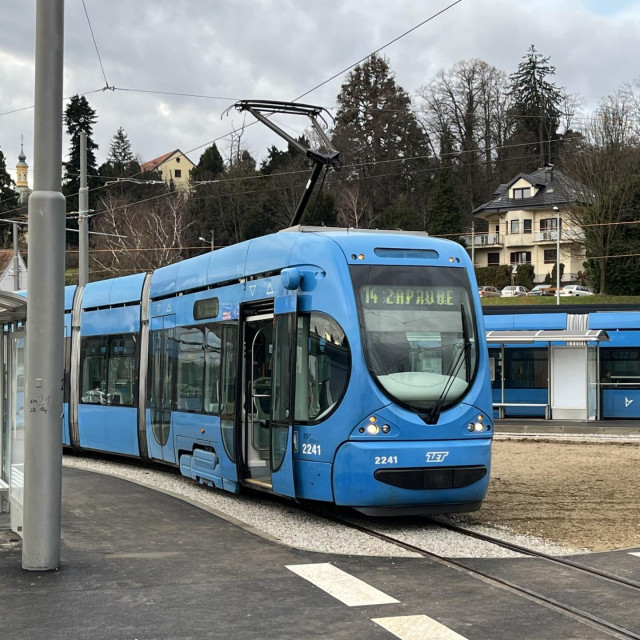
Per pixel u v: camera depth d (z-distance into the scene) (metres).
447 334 11.37
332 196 81.75
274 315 12.05
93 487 14.09
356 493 10.65
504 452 20.83
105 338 18.33
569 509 12.53
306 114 17.94
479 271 85.69
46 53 8.56
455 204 86.62
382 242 11.60
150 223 66.50
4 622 6.88
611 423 28.80
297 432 11.36
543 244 89.12
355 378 10.75
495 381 32.91
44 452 8.57
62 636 6.54
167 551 9.45
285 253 12.06
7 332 10.77
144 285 17.08
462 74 90.19
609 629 6.65
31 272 8.60
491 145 91.31
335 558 9.17
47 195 8.61
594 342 30.61
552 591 7.80
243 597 7.60
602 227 66.12
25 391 8.62
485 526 11.20
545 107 92.25
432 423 10.88
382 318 11.10
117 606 7.32
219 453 13.39
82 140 26.94
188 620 6.93
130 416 17.08
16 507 9.98
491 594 7.70
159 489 13.88
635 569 8.70
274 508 12.60
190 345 14.79
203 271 14.52
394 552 9.52
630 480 15.55
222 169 98.94
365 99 87.56
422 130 88.75
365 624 6.81
